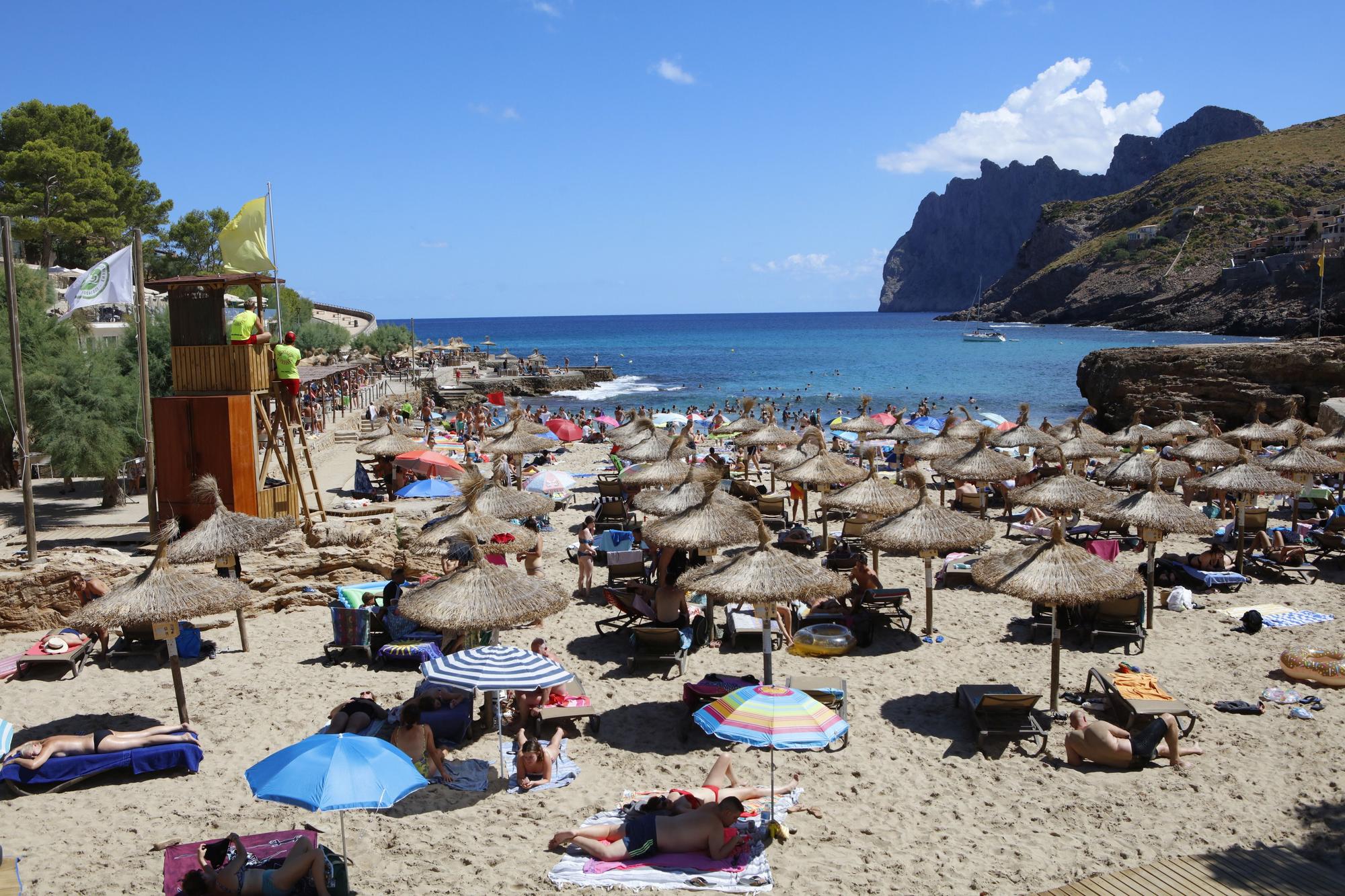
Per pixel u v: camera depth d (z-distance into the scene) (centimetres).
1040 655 1149
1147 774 841
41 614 1233
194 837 738
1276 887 646
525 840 736
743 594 899
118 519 1848
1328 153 17725
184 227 6294
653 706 1004
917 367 9081
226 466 1483
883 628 1259
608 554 1438
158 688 1048
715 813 709
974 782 830
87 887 666
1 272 2261
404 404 4141
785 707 748
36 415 1944
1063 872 684
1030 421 4834
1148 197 19175
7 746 792
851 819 767
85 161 4912
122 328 3250
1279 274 12812
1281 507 1978
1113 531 1717
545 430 2505
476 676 816
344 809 620
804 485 1870
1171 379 3891
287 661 1131
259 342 1538
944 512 1212
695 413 3772
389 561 1412
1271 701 989
